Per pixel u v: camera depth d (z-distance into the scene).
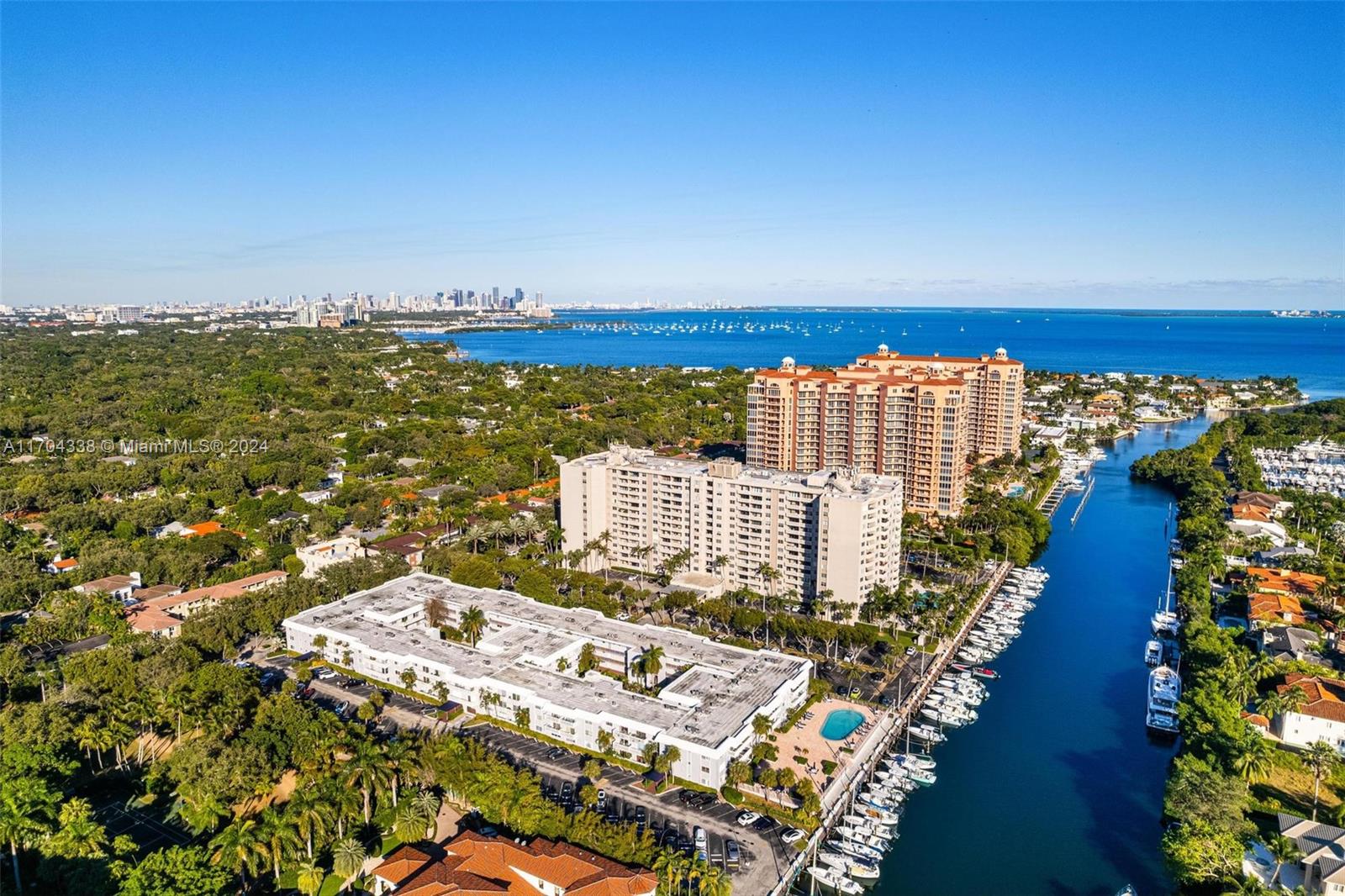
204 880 161.75
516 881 170.38
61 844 170.62
